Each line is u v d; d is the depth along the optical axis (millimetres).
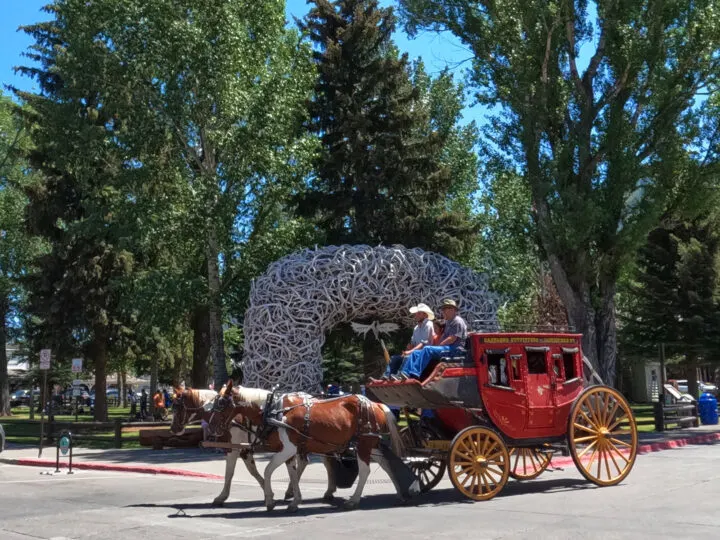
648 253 37625
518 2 24766
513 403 12398
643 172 24594
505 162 26312
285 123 28797
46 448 25594
